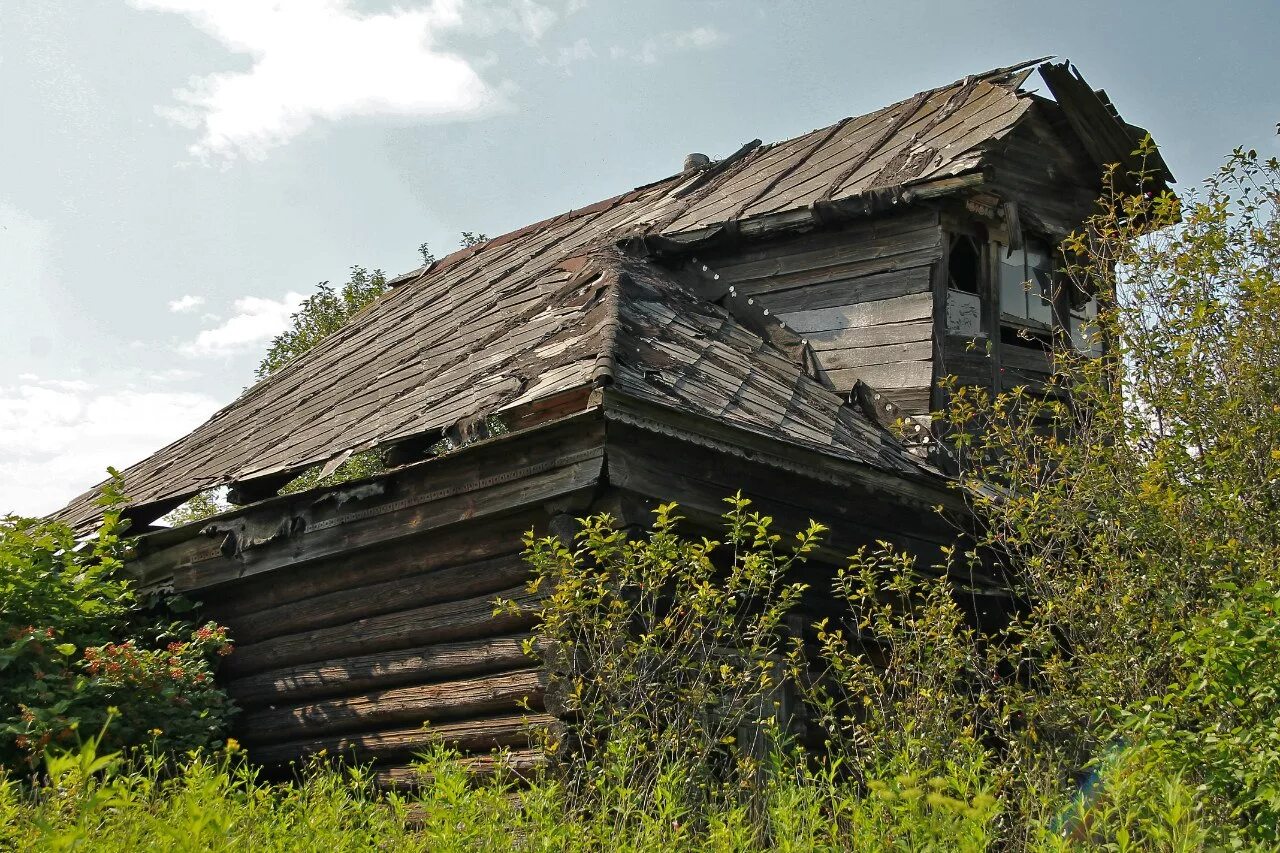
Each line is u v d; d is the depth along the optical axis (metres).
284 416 11.30
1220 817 4.94
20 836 4.88
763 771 7.18
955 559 8.88
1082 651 6.66
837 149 12.16
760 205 11.27
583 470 7.13
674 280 10.97
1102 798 4.95
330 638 8.65
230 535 9.30
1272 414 7.12
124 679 8.06
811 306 10.75
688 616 6.59
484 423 7.80
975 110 11.32
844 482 8.21
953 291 10.48
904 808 4.70
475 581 7.82
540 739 6.71
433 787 5.61
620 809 5.45
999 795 5.90
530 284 11.31
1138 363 7.77
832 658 7.08
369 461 12.53
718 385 8.35
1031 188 11.27
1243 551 6.60
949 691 6.64
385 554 8.44
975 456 9.56
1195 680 5.20
